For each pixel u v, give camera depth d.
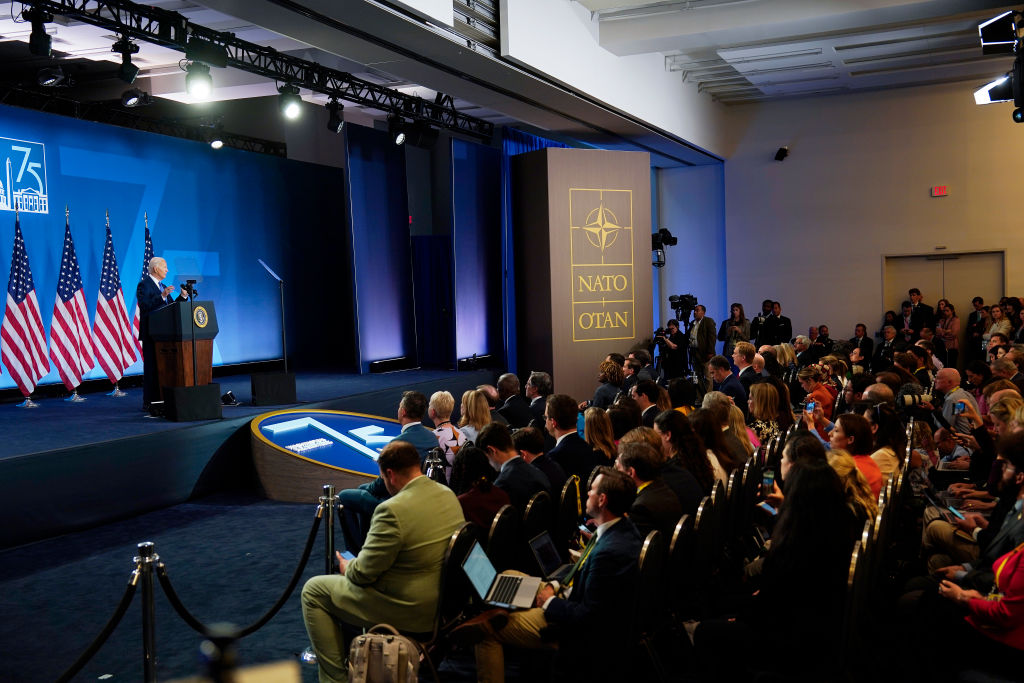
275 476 7.89
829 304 17.17
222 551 6.33
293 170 14.34
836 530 3.10
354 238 12.52
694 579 3.95
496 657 3.61
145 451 7.38
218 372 12.88
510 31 9.41
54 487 6.62
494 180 14.55
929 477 6.20
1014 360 8.10
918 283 16.55
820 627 3.07
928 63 14.26
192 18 10.41
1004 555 3.41
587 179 12.97
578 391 13.05
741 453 5.40
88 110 12.88
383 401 10.72
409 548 3.49
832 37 12.39
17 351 9.33
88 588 5.52
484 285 14.22
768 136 17.48
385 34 8.33
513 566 4.20
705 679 3.65
